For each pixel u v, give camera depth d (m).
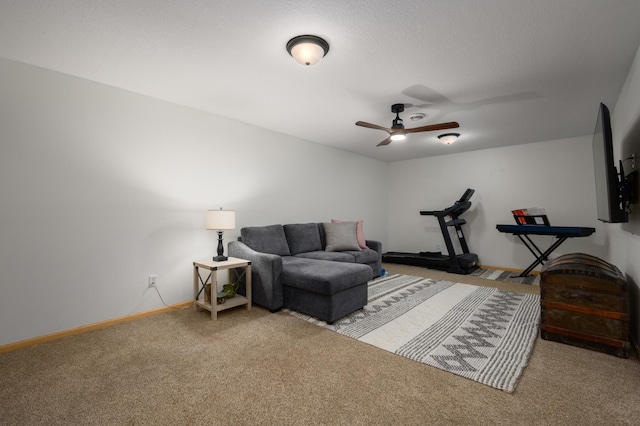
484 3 1.58
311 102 3.01
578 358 1.97
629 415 1.41
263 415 1.42
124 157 2.70
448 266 4.83
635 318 2.19
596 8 1.61
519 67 2.28
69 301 2.38
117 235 2.65
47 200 2.29
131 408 1.47
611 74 2.38
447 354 2.03
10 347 2.09
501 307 3.04
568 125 3.80
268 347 2.12
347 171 5.37
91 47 2.02
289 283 2.80
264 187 3.94
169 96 2.87
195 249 3.19
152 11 1.65
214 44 1.98
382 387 1.65
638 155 2.01
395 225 6.38
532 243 4.46
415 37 1.89
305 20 1.72
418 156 5.86
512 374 1.77
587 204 4.33
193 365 1.88
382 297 3.38
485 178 5.19
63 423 1.37
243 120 3.61
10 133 2.15
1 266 2.10
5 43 1.96
